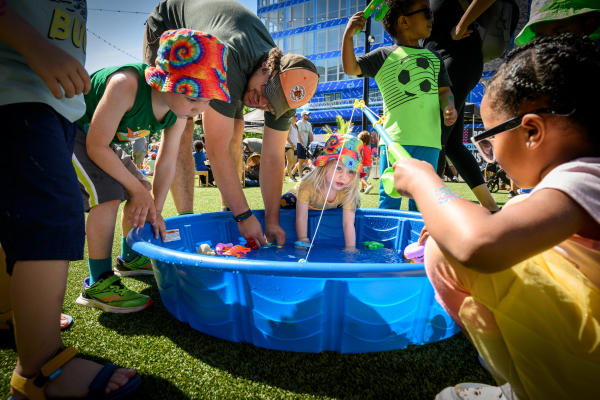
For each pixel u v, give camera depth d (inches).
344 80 933.8
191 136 89.1
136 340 45.7
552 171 23.5
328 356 42.3
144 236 60.1
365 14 77.8
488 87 28.0
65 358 35.1
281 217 86.9
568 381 24.4
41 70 31.7
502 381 30.1
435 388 37.0
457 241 23.1
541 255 26.0
